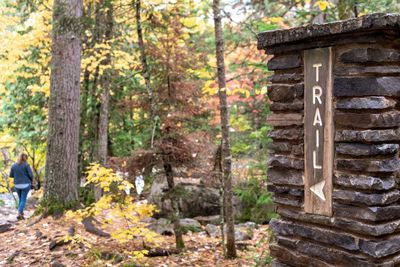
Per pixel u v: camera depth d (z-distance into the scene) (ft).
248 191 29.68
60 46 26.00
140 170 22.11
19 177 30.14
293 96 10.19
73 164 26.45
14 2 35.06
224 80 21.65
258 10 25.31
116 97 36.11
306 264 10.05
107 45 29.71
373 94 8.80
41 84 35.86
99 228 24.04
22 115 37.96
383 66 8.86
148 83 22.52
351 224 9.12
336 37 9.20
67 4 25.88
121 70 35.04
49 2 33.55
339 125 9.32
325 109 9.49
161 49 22.43
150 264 20.02
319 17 25.71
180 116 22.13
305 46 9.82
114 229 24.38
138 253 19.31
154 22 22.91
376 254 8.77
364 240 8.96
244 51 30.14
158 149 21.86
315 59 9.67
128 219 21.61
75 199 26.40
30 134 37.37
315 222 9.79
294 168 10.21
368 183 8.82
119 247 21.43
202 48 27.89
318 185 9.69
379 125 8.76
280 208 10.70
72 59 26.22
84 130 36.52
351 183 9.07
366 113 8.89
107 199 20.72
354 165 9.06
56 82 26.14
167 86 22.58
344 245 9.25
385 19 8.39
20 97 36.78
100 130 31.86
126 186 20.13
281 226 10.61
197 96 23.24
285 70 10.50
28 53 34.40
